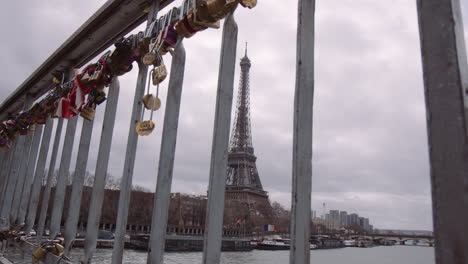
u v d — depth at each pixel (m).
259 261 48.25
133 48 4.00
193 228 69.94
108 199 49.09
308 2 2.31
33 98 8.01
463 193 1.25
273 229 85.75
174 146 3.11
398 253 112.38
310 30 2.27
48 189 5.52
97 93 4.66
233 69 2.77
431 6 1.46
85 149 4.70
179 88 3.23
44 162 6.34
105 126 4.23
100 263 20.41
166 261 33.78
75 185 4.60
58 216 5.05
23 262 5.21
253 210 79.19
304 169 2.03
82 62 6.04
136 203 56.62
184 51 3.31
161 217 2.96
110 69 4.33
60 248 4.36
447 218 1.28
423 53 1.46
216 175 2.53
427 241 145.00
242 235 73.62
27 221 6.17
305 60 2.21
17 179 7.46
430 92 1.41
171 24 3.54
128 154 3.58
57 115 5.02
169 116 3.15
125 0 4.40
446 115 1.34
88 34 5.34
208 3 2.83
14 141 8.00
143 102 3.53
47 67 6.68
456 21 1.41
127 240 45.25
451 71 1.36
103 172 4.09
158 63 3.56
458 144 1.29
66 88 5.44
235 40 2.82
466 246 1.21
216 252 2.44
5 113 9.74
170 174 3.05
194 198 73.62
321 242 95.50
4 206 7.41
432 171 1.35
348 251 103.12
